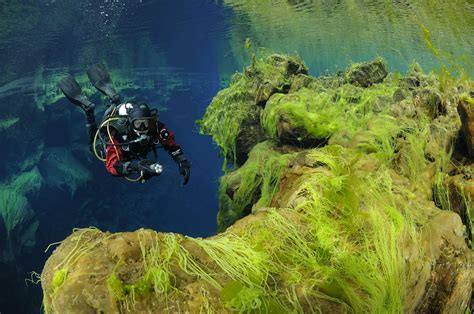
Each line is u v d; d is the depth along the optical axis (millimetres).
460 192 2936
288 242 2078
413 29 9844
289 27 14609
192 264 1781
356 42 13438
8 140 22656
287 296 1715
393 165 3451
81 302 1552
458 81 4270
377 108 4535
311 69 21203
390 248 2066
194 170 45781
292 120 4664
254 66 6094
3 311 21250
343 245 2086
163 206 38281
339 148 3273
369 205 2340
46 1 14938
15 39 16688
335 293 1760
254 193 4781
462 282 2256
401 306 1940
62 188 25109
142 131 3199
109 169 3246
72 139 26500
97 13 16969
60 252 1802
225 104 6238
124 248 1734
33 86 22406
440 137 3537
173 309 1559
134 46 23188
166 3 16812
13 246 21844
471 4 7398
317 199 2375
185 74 35875
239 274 1764
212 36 21875
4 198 22156
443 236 2355
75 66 22656
